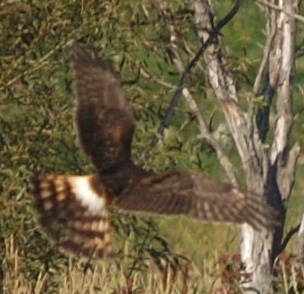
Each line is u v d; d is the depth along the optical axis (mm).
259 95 33125
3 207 28156
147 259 28719
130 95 29578
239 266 28453
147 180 13766
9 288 26031
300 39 45375
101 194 13953
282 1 34500
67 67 28641
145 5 29641
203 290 26500
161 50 30562
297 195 45906
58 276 28141
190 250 36219
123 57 29156
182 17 30250
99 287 25453
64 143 29000
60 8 28188
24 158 28672
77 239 14875
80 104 14266
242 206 13680
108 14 28422
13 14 28344
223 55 32531
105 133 14109
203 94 31938
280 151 34562
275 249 33500
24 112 28781
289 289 26953
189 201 13656
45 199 14805
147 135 29547
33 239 28312
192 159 29844
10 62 28344
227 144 42250
